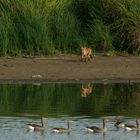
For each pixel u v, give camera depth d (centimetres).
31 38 5850
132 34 5953
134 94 4762
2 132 3819
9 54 5794
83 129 3919
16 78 5122
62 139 3716
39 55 5816
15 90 4838
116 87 4978
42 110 4297
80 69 5403
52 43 5909
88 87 4962
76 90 4856
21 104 4453
